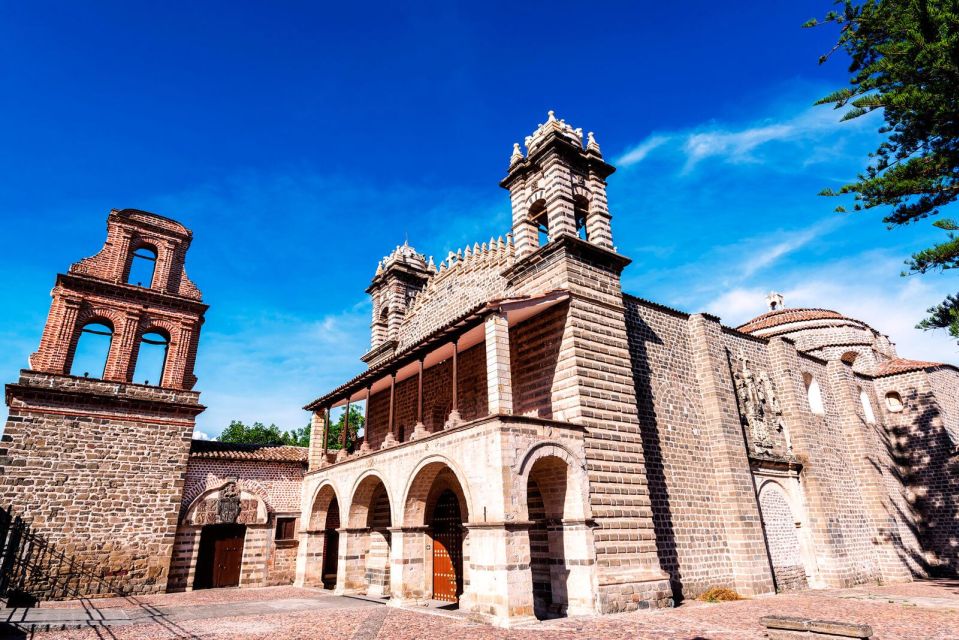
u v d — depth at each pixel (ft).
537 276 83.15
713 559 82.48
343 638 51.83
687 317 99.25
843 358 152.97
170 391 108.17
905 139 62.34
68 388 98.53
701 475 87.25
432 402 99.14
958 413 140.46
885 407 139.54
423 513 77.20
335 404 110.93
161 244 118.93
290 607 74.84
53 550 90.79
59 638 54.75
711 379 94.02
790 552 96.02
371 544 98.22
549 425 67.05
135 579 95.91
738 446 92.02
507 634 51.96
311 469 110.22
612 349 78.28
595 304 79.20
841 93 62.85
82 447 97.55
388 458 82.07
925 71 56.65
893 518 116.88
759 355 111.34
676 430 87.04
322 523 105.91
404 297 129.49
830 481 109.91
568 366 74.02
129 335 108.99
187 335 115.34
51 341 101.30
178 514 103.60
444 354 92.79
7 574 86.02
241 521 111.24
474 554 62.39
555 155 86.43
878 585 103.30
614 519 69.21
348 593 88.17
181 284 118.52
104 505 96.78
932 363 139.54
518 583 58.13
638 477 73.82
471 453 65.57
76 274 105.60
